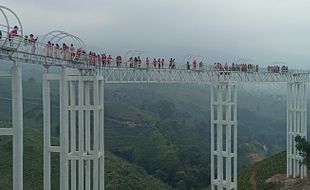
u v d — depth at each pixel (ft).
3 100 619.67
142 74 209.26
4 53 120.98
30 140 419.95
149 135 634.02
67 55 161.89
